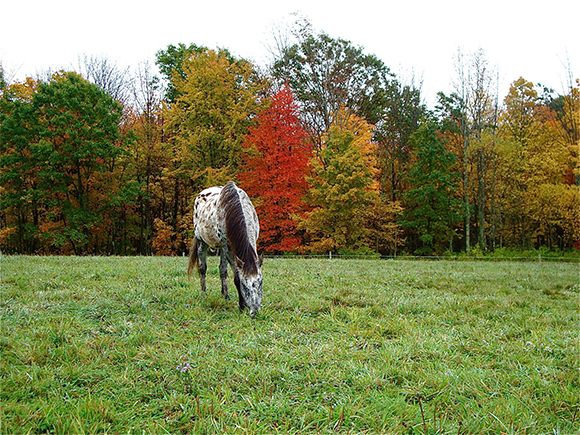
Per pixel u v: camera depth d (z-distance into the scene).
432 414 3.05
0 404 2.92
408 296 7.57
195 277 8.76
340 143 24.52
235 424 2.83
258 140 23.39
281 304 6.28
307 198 24.95
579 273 14.31
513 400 3.26
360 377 3.62
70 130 23.77
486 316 6.20
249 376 3.57
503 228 35.62
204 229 6.79
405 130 35.50
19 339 4.27
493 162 30.02
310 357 4.06
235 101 26.52
